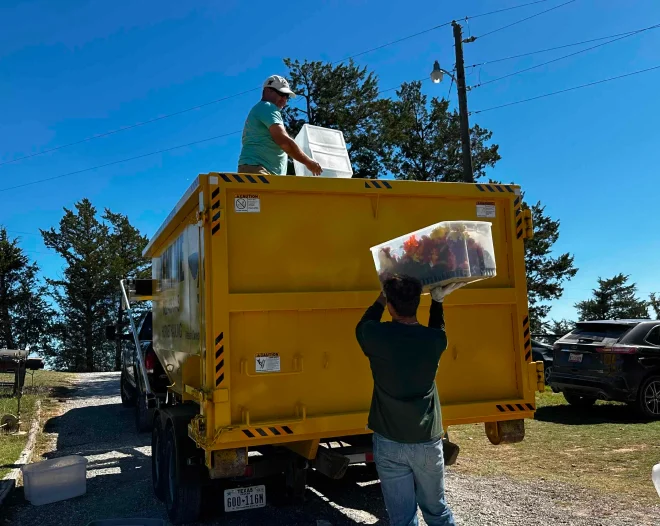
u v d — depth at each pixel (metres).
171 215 5.17
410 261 3.76
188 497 4.68
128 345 11.27
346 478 6.20
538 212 33.91
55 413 11.70
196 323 4.39
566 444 7.78
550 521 4.75
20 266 44.38
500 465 6.75
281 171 5.22
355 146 19.75
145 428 9.34
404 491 3.38
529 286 33.62
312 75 19.69
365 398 4.22
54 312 46.19
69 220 45.09
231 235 3.96
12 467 6.77
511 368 4.70
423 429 3.32
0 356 12.40
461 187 4.61
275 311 4.02
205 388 3.86
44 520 5.20
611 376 9.67
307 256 4.14
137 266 46.03
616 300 53.34
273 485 5.32
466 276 3.60
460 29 15.12
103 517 5.24
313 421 4.01
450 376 4.50
